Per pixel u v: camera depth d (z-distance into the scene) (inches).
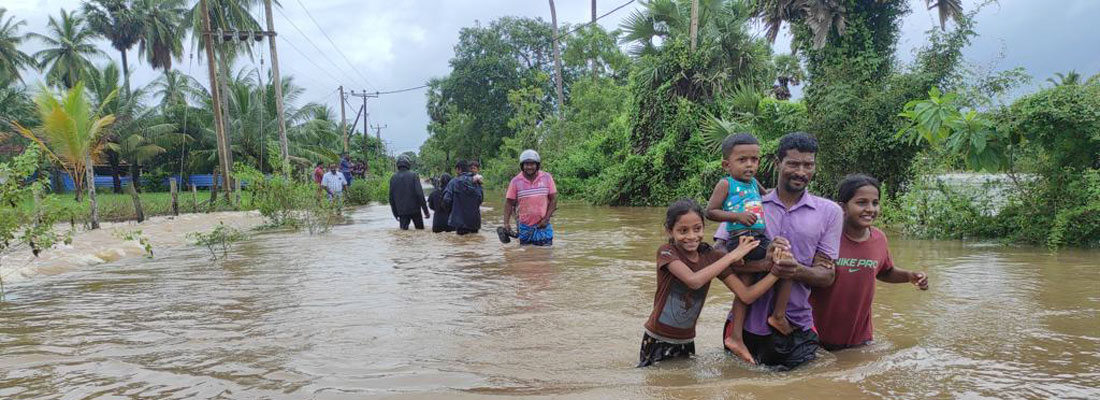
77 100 554.9
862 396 121.0
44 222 317.4
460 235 465.7
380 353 161.3
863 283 154.9
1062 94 341.4
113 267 328.5
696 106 789.2
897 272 165.2
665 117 812.6
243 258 354.0
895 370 137.3
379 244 413.1
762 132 677.3
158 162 1744.6
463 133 2140.7
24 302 238.1
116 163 1556.3
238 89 1577.3
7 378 143.5
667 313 149.6
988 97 373.7
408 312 208.2
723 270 146.9
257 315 207.6
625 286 249.4
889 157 520.1
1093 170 333.7
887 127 513.0
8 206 303.9
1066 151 349.4
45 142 613.9
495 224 572.7
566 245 388.5
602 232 468.4
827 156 537.0
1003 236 378.6
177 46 1893.5
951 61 501.4
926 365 140.5
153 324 197.0
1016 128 356.2
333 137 1988.2
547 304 218.1
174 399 128.3
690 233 146.6
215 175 892.6
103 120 585.0
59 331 189.5
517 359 154.9
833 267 147.6
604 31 1549.0
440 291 244.4
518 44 2086.6
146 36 1951.3
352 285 260.7
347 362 153.4
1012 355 147.7
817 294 157.8
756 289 143.5
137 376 143.9
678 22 867.4
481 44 2044.8
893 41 566.9
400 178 519.8
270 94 1627.7
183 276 293.7
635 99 876.0
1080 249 331.3
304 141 1704.0
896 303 206.8
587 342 170.4
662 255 148.8
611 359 154.6
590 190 951.6
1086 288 227.9
